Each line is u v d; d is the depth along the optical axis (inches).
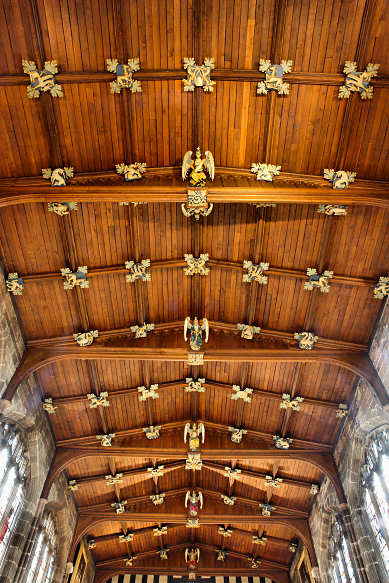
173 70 586.9
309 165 620.4
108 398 847.1
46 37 544.1
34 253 669.3
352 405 801.6
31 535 736.3
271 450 896.9
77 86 576.7
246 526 1138.7
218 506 1082.1
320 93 580.7
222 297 772.0
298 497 1011.9
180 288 773.9
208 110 613.9
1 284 656.4
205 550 1248.2
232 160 642.2
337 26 540.7
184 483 1090.1
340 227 656.4
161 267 737.0
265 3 541.0
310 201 601.3
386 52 542.9
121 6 544.4
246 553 1216.2
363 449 774.5
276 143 618.8
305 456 880.3
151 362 831.7
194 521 1058.1
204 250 733.3
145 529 1150.3
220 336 791.7
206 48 575.2
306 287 708.0
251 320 768.9
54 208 615.8
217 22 558.3
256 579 1227.2
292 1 535.8
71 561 946.1
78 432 882.1
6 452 678.5
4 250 653.9
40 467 785.6
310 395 828.6
